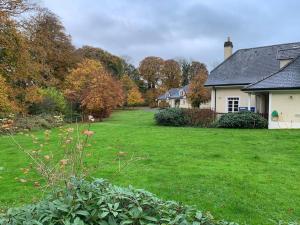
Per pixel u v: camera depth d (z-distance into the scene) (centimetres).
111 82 3203
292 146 1286
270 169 903
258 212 587
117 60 7125
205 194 680
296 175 841
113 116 3766
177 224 332
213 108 2870
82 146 473
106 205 338
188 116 2327
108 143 1357
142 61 8219
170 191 696
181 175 825
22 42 2172
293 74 2080
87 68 3584
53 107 2494
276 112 2016
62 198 353
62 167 409
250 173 855
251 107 2625
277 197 666
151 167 913
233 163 980
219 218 558
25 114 2167
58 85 3712
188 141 1430
